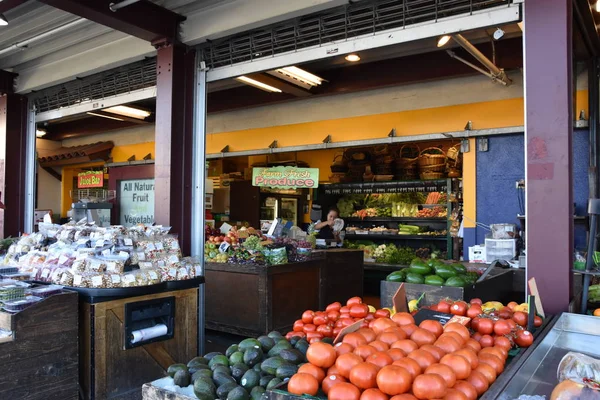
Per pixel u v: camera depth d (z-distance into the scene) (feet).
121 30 13.66
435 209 26.89
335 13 12.21
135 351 11.27
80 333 10.70
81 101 18.76
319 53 12.50
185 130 14.78
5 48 18.11
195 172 14.80
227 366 7.45
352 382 5.57
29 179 20.84
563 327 8.48
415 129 22.63
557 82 9.02
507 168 20.76
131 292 10.99
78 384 10.27
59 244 12.50
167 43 14.48
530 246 9.20
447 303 8.85
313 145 25.43
